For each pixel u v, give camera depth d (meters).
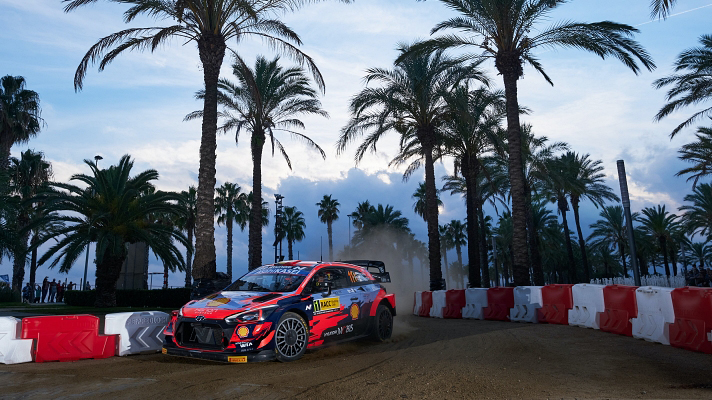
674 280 26.61
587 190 42.47
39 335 7.60
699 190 43.97
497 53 19.61
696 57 25.72
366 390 5.13
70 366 7.21
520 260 18.50
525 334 9.67
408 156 31.28
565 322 11.57
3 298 33.59
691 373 5.82
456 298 16.25
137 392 5.25
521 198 18.78
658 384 5.29
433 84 24.77
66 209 25.08
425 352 7.73
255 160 26.34
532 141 34.34
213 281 14.35
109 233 24.19
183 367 6.83
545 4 18.48
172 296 27.20
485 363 6.60
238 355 6.45
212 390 5.23
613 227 57.47
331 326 7.92
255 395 4.96
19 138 37.69
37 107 37.78
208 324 6.66
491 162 36.56
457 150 30.80
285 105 27.16
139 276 39.81
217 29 15.86
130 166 26.66
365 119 26.19
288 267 8.51
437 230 25.31
